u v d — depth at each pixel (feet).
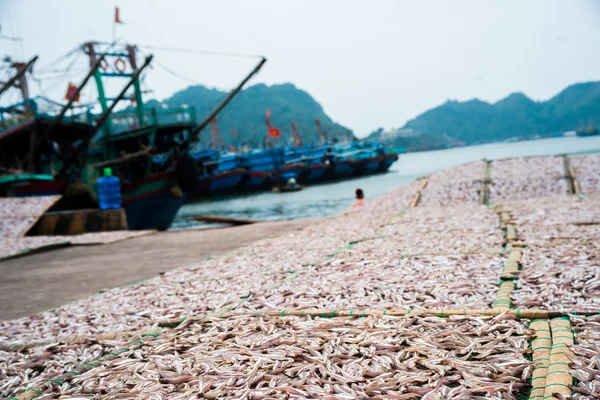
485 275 16.06
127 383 9.93
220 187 266.77
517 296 13.12
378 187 227.81
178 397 8.96
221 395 8.87
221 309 15.34
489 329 10.82
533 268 15.96
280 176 283.79
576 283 13.47
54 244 43.98
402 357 9.81
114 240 45.88
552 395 7.57
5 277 30.55
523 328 10.61
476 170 57.98
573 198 39.73
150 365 10.82
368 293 15.21
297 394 8.54
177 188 104.83
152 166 117.50
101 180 70.49
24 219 59.11
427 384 8.50
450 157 644.27
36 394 10.09
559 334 10.00
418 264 18.80
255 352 10.75
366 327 11.81
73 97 94.38
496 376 8.60
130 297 19.42
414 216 39.06
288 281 18.44
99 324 15.74
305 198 201.87
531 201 41.04
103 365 11.30
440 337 10.68
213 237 42.50
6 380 11.30
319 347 10.73
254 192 276.41
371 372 9.18
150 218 103.55
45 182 86.17
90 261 34.53
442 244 23.26
